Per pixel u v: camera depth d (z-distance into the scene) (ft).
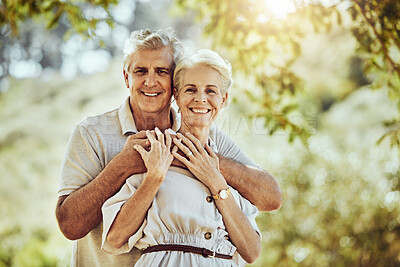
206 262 9.04
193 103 9.57
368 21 14.64
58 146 38.52
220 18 16.53
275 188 10.14
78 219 9.38
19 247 29.48
